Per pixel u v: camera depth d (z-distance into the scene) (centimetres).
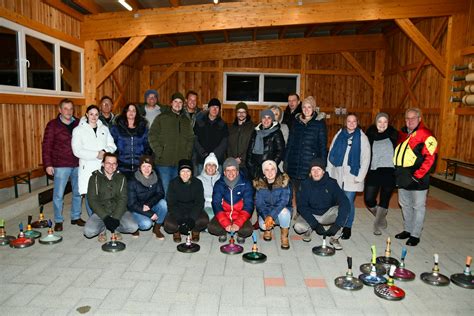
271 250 432
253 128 539
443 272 382
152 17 764
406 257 419
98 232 446
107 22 767
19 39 570
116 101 926
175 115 517
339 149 471
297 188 510
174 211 448
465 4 775
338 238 446
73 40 732
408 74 974
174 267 376
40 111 639
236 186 449
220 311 294
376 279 348
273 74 1132
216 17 763
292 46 1102
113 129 495
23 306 296
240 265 385
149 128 543
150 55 1103
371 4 773
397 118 1036
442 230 525
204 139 538
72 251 414
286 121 607
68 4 716
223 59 1115
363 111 1141
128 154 492
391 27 1041
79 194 503
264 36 1117
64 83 710
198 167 549
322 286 342
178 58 1105
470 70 754
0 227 446
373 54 1129
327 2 766
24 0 584
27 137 605
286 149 516
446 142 813
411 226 477
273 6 762
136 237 463
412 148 436
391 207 660
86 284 335
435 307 310
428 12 779
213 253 416
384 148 472
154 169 479
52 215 556
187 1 789
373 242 467
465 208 652
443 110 810
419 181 439
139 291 324
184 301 308
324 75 1135
